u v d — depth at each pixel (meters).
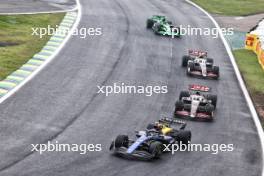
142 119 108.75
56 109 108.38
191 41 186.38
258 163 93.06
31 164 82.69
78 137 95.75
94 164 84.56
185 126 101.81
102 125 103.00
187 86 136.12
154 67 149.75
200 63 148.00
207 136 102.75
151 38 181.75
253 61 170.88
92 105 113.44
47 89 119.38
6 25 170.50
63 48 154.88
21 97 112.25
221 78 147.00
